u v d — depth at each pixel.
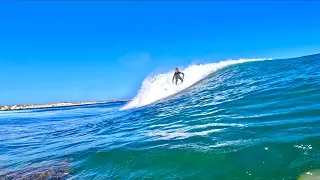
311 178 4.27
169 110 13.39
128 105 24.78
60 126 18.19
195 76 23.12
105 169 6.01
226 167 4.99
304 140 5.68
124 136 9.24
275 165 4.83
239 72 20.31
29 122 25.14
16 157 9.01
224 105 10.97
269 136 6.23
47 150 9.57
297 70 15.73
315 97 9.25
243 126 7.42
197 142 6.63
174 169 5.26
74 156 7.70
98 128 13.49
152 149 6.63
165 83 23.11
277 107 8.90
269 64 20.89
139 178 5.11
